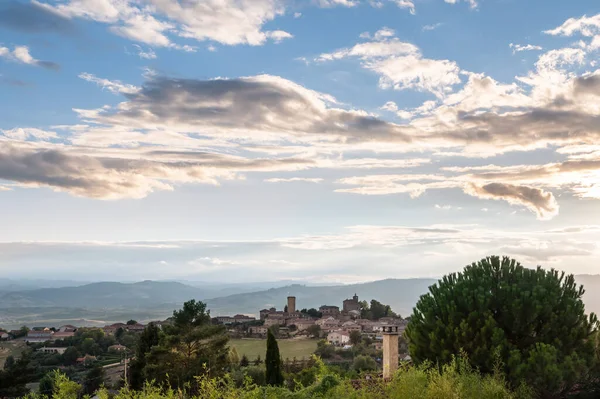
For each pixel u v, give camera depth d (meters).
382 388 14.45
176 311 43.88
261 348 125.69
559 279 22.53
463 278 23.09
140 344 50.38
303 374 35.97
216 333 43.44
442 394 13.59
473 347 20.03
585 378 20.80
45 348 145.50
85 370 102.00
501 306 21.39
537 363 18.88
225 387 12.72
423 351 22.00
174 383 40.25
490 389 14.72
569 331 20.72
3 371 57.81
